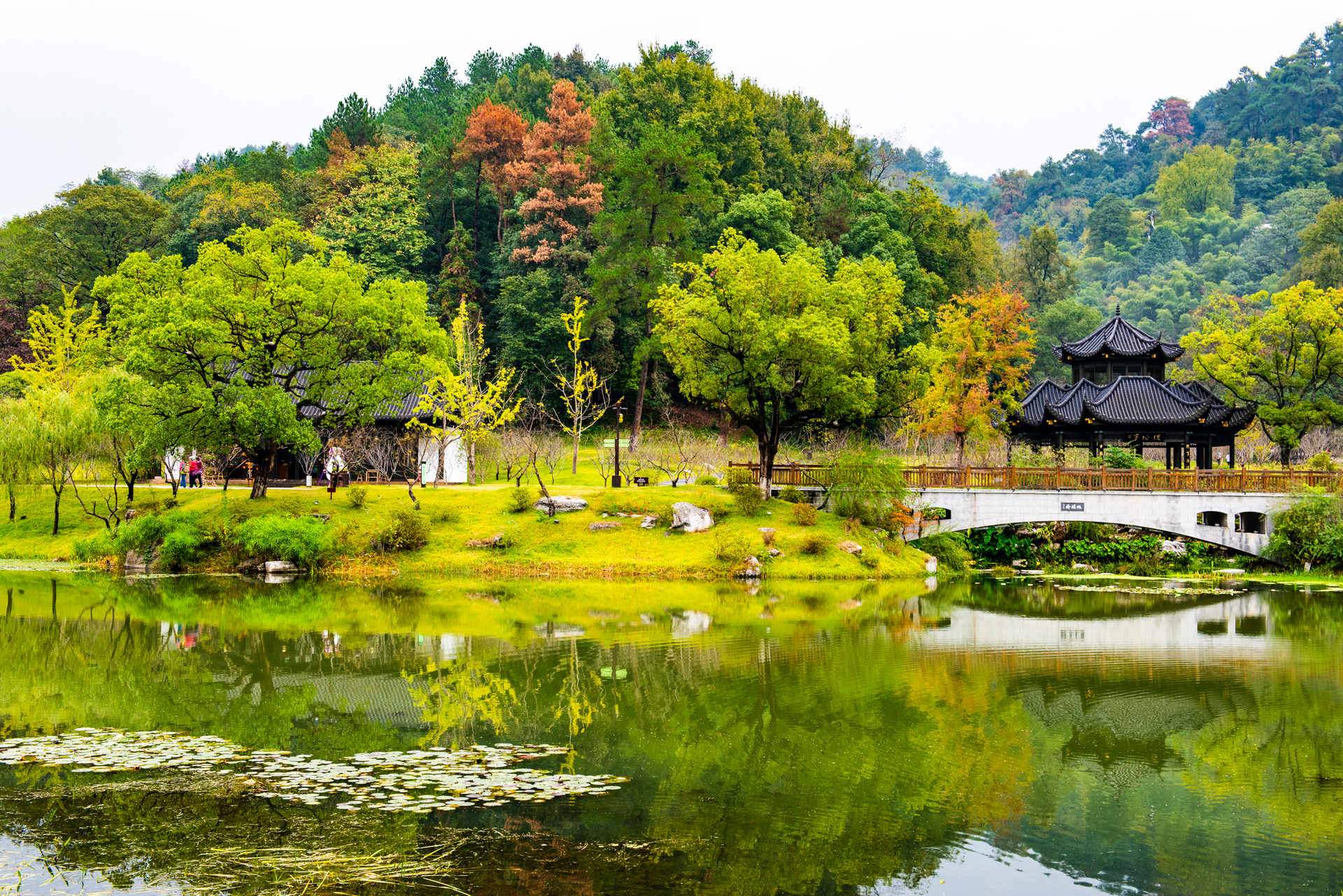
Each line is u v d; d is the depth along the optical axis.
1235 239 180.12
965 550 49.09
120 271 49.00
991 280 105.94
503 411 55.09
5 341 76.00
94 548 44.56
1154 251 180.50
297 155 115.19
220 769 16.50
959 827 14.94
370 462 54.97
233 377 45.47
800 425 53.53
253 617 32.88
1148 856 13.96
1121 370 57.25
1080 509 47.78
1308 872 13.48
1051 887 12.89
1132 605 38.19
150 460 45.62
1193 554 49.62
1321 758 18.72
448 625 31.47
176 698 21.97
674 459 59.62
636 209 73.38
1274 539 47.56
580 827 14.31
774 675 24.80
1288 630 32.81
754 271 46.81
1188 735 20.12
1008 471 47.97
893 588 41.69
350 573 42.59
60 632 30.08
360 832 13.81
